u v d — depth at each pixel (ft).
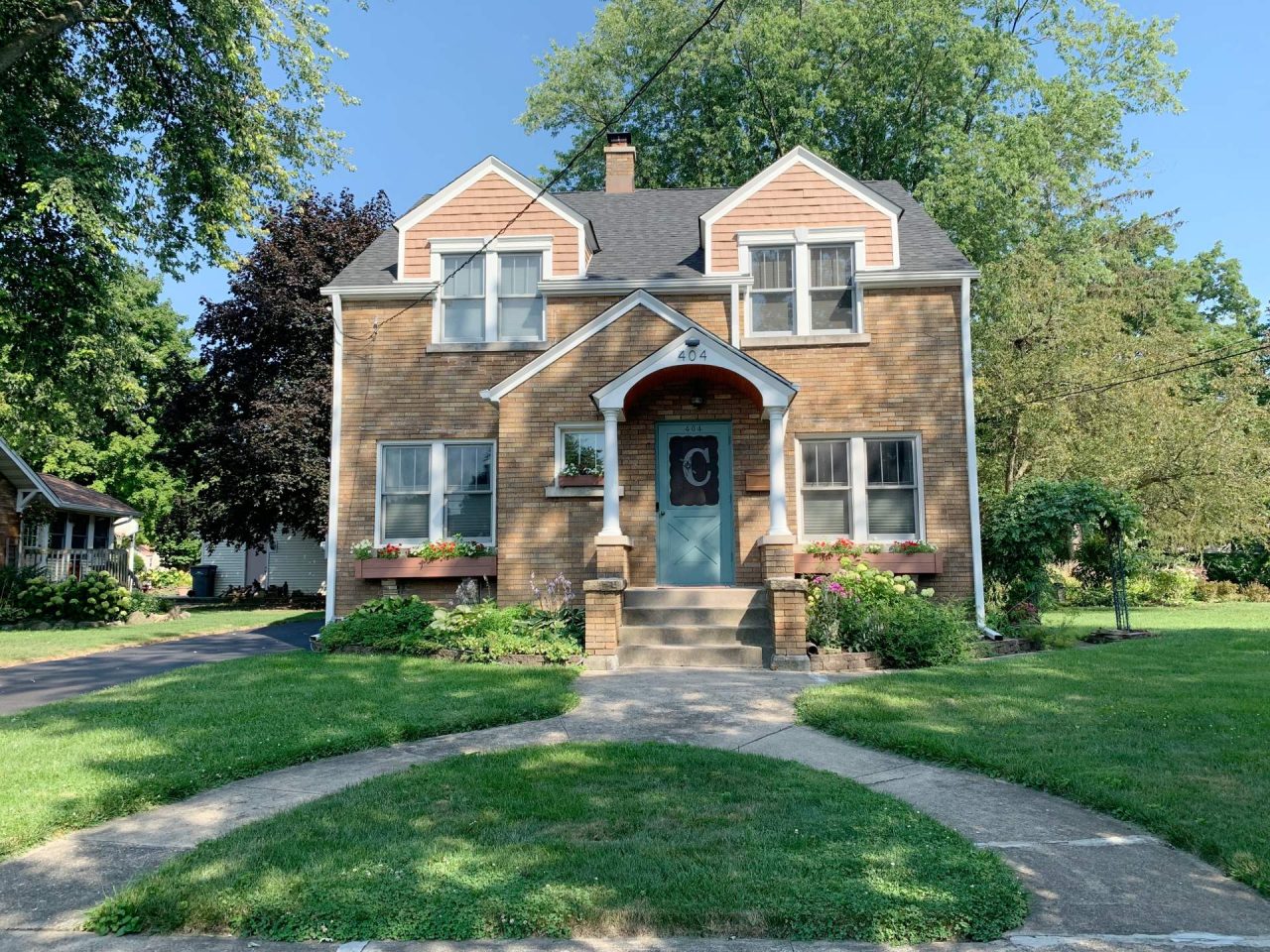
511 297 45.37
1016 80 82.94
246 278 79.00
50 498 72.38
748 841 14.15
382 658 34.40
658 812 15.67
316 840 14.26
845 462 42.83
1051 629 41.42
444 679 29.37
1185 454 72.23
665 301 44.57
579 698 27.20
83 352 52.37
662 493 41.86
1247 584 92.07
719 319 44.19
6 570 63.21
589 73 101.65
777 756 20.67
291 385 77.10
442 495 44.21
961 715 23.66
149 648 45.78
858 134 87.35
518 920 11.50
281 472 73.72
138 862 14.16
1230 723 22.27
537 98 103.04
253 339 80.84
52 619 60.08
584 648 34.50
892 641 33.73
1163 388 71.26
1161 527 74.33
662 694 27.86
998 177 72.74
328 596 43.27
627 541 38.04
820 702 25.36
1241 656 34.42
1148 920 11.96
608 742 21.43
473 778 17.83
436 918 11.55
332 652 37.11
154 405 104.32
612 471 37.81
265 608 84.33
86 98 50.65
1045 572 46.78
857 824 14.99
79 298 49.88
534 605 38.96
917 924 11.45
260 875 12.84
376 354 44.98
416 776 18.06
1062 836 15.24
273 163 52.21
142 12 46.93
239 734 21.65
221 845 14.15
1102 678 29.04
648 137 98.84
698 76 92.68
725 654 34.32
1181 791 16.72
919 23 80.59
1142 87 86.84
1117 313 76.33
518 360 44.55
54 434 98.43
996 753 19.69
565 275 45.27
